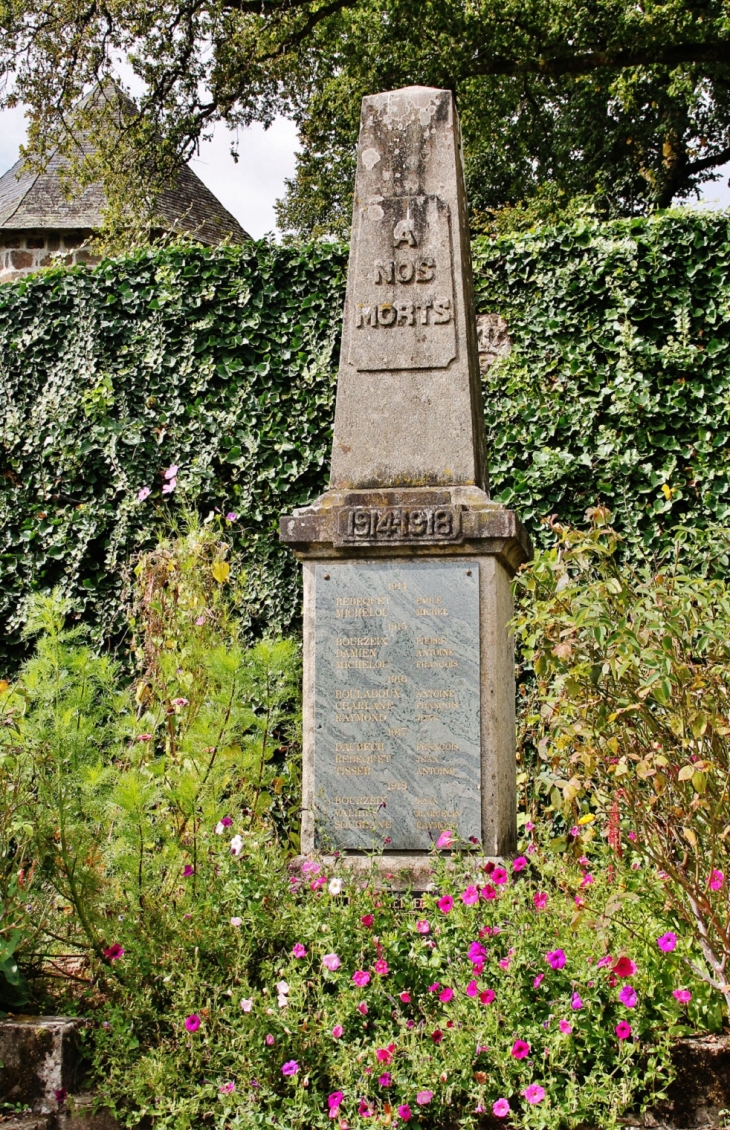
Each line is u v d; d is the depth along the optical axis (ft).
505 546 15.07
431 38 50.26
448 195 16.60
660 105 58.75
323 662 15.14
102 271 27.66
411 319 16.31
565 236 25.82
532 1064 11.31
